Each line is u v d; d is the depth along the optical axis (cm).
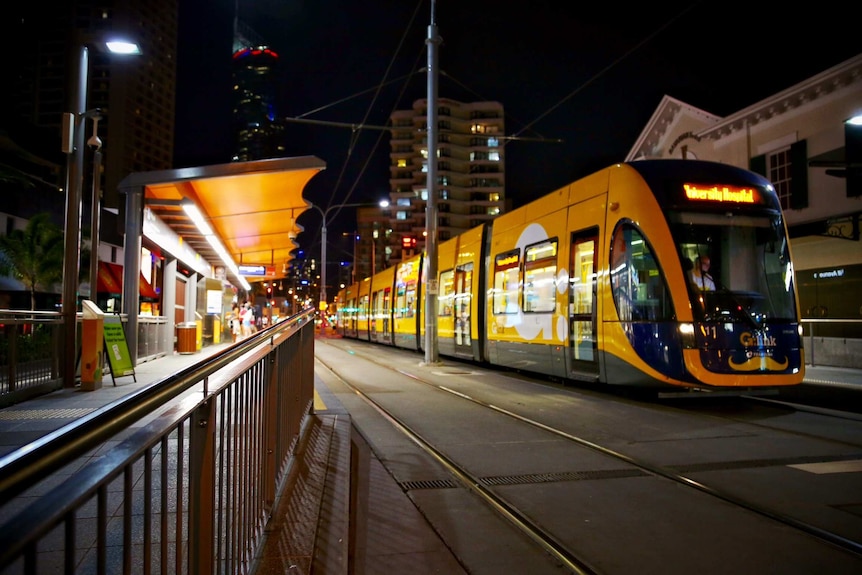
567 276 1197
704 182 1002
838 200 1770
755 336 930
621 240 1032
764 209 1011
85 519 379
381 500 516
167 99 13738
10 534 108
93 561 313
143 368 1377
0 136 4222
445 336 1927
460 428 823
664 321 939
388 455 676
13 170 2378
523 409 977
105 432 153
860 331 1708
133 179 1313
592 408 988
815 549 407
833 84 1775
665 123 2514
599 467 621
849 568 376
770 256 991
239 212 1800
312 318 764
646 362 960
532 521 462
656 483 564
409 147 10275
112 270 2944
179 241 1911
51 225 2259
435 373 1571
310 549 339
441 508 497
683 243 955
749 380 914
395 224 10175
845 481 561
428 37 1814
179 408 223
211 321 2661
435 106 1798
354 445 402
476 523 463
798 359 950
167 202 1391
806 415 922
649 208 987
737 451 683
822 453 672
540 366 1299
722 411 963
